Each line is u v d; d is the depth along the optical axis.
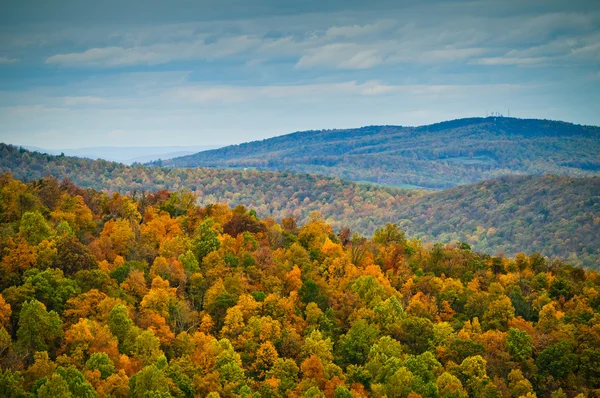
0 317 102.06
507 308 136.62
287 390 102.94
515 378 112.31
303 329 124.19
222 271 133.12
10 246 121.88
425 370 110.44
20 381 89.12
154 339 103.62
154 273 129.25
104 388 91.25
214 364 105.56
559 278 159.00
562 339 121.50
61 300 110.25
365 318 127.44
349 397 99.88
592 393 111.31
